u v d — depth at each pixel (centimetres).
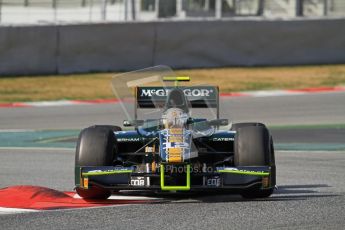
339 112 7369
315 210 3195
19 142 5881
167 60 9906
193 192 3719
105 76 9531
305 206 3288
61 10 12662
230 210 3195
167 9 11950
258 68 10212
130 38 9750
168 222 2955
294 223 2928
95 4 12344
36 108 7831
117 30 9712
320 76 9756
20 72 9362
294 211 3172
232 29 10181
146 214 3125
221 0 11275
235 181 3319
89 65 9675
